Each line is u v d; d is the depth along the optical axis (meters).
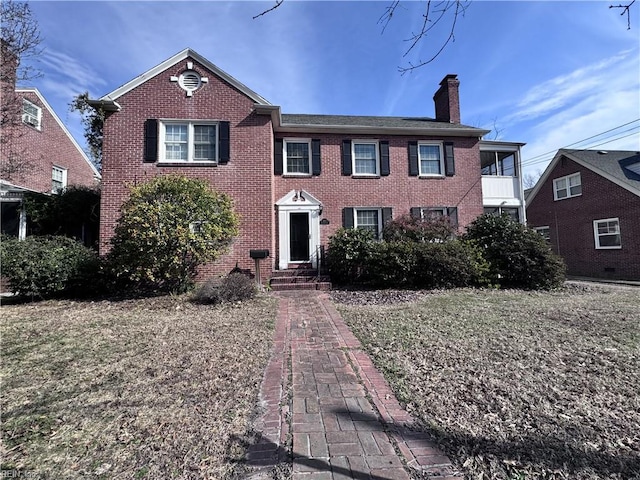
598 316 5.80
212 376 3.31
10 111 10.94
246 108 10.05
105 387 3.09
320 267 10.88
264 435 2.29
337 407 2.66
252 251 9.22
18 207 11.12
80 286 8.05
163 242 7.47
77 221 11.59
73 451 2.14
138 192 7.76
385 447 2.13
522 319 5.58
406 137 12.40
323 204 11.64
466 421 2.43
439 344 4.23
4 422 2.49
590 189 15.34
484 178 13.45
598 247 14.96
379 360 3.69
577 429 2.32
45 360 3.81
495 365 3.52
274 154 11.58
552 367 3.46
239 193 9.81
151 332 4.94
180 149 9.92
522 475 1.87
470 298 7.75
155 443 2.21
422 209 12.18
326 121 12.87
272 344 4.32
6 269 7.46
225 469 1.95
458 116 13.66
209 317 5.86
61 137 15.00
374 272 9.56
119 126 9.65
